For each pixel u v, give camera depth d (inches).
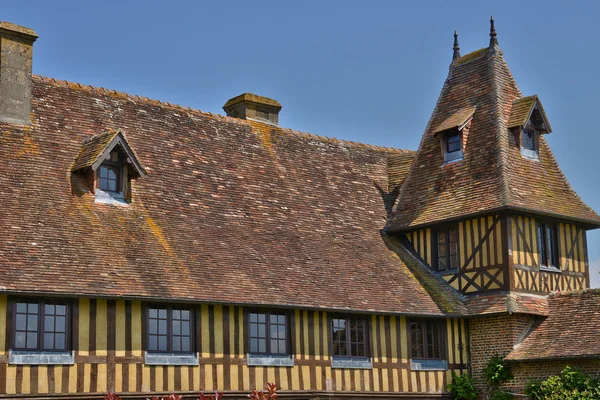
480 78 1008.2
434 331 882.1
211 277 741.3
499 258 889.5
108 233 733.9
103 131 841.5
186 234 784.3
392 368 839.7
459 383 879.7
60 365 651.5
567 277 937.5
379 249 930.7
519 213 903.7
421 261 955.3
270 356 761.6
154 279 703.1
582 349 806.5
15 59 804.6
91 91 878.4
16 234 676.7
